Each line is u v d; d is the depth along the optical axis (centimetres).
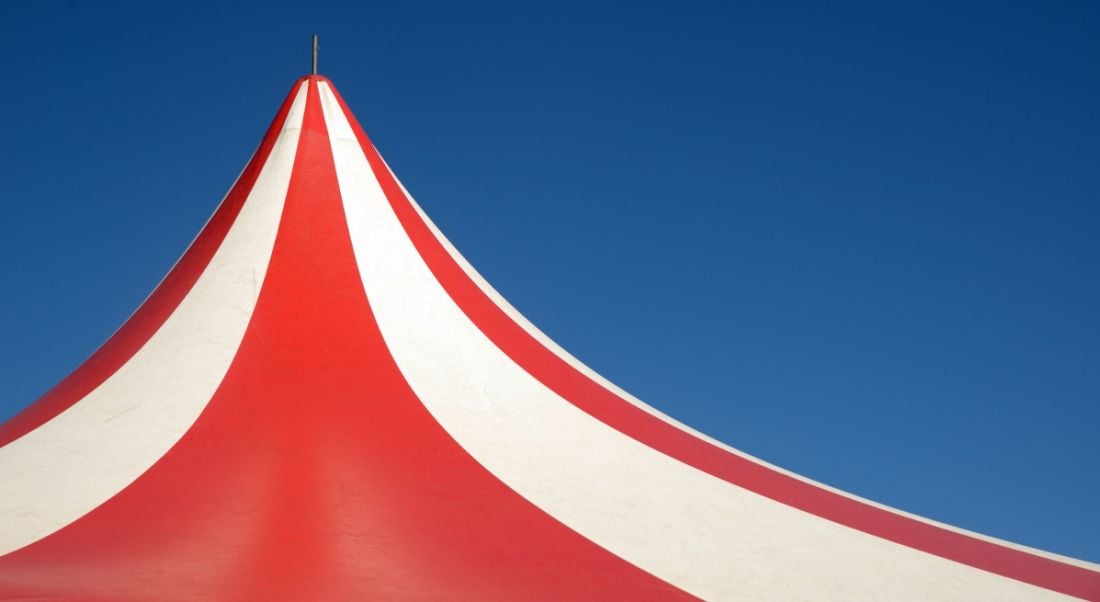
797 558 1339
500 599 1132
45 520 1205
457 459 1339
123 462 1293
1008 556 1505
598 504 1334
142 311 1641
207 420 1345
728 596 1226
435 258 1675
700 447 1584
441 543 1205
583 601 1155
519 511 1281
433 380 1459
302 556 1154
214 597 1069
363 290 1549
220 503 1223
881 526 1498
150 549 1149
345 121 1752
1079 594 1415
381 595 1105
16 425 1493
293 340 1456
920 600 1316
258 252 1577
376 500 1248
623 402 1630
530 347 1628
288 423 1339
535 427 1448
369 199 1675
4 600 1012
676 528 1330
